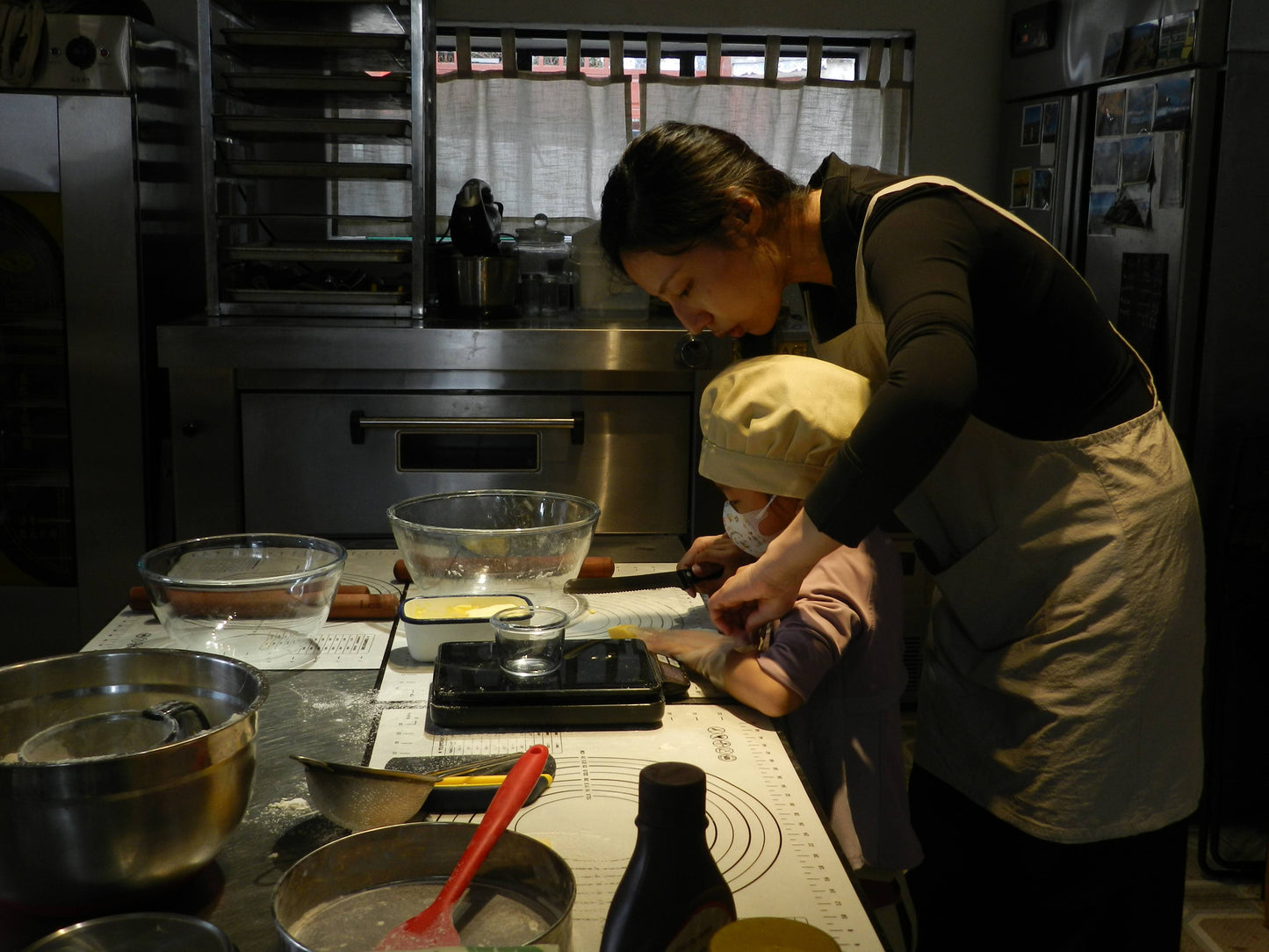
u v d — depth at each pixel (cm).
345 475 256
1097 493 134
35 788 75
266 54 266
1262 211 234
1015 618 141
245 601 132
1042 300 129
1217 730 245
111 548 272
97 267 261
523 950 67
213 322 254
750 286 134
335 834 95
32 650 278
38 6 251
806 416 123
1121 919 142
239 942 80
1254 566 243
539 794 102
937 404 101
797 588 118
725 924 69
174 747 78
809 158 335
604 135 328
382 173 263
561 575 150
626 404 258
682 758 110
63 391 271
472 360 250
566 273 291
